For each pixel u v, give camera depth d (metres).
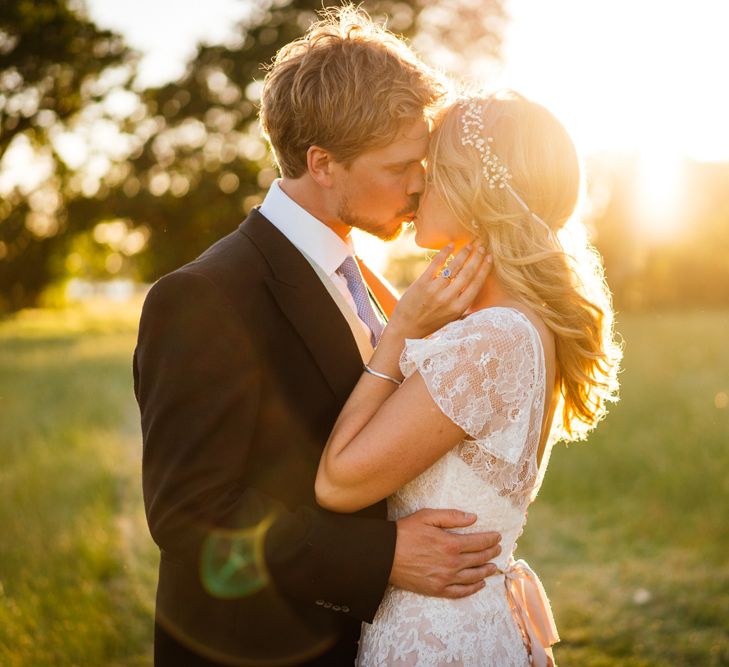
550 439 2.09
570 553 4.75
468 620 1.82
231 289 1.85
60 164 28.19
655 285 24.56
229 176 26.92
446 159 1.89
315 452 1.91
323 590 1.77
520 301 1.83
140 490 6.04
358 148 1.91
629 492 5.55
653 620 3.86
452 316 1.85
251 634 1.85
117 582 4.32
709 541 4.63
